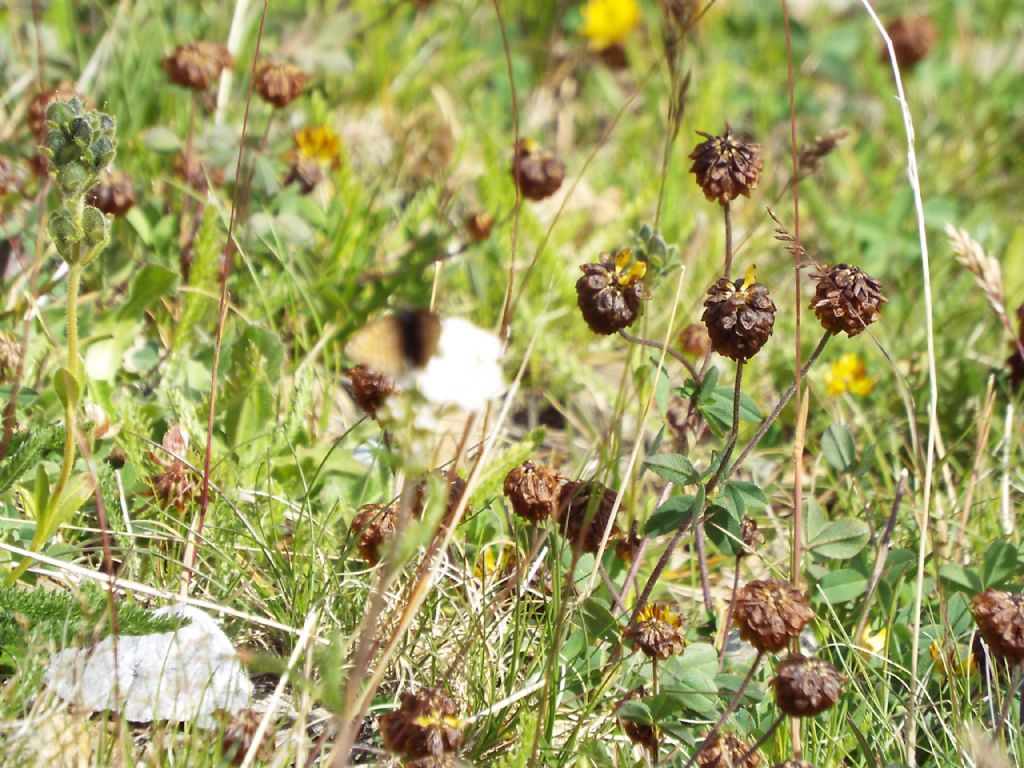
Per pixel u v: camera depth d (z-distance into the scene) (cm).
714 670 250
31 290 294
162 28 471
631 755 260
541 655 270
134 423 318
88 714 240
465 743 254
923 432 396
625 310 264
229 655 242
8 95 436
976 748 232
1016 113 591
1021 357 384
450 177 487
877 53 631
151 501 303
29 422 305
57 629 250
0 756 220
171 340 368
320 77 502
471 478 246
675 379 414
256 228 390
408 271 402
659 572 267
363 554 280
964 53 663
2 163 358
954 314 446
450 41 567
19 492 294
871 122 612
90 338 337
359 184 417
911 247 486
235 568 288
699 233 492
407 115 527
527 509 260
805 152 372
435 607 287
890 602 298
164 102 451
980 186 554
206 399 335
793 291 463
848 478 342
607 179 529
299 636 268
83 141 230
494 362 197
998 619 241
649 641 243
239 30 457
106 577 266
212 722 241
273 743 238
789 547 303
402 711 229
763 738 238
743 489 271
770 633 227
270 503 301
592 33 587
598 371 430
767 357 429
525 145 397
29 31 467
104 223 238
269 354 334
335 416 377
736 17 647
